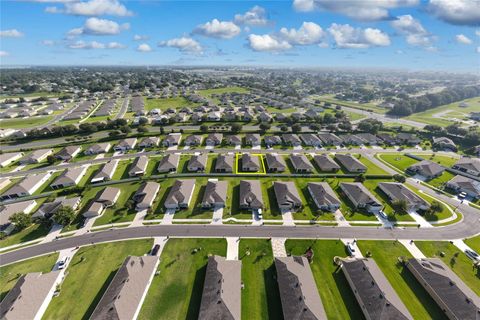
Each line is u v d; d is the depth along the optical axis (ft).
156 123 533.96
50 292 170.19
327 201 261.03
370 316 151.84
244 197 264.31
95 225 235.81
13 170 345.10
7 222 235.61
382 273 179.93
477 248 214.69
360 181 313.53
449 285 167.63
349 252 205.67
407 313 152.56
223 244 213.25
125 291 160.97
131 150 406.21
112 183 304.91
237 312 153.28
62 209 232.94
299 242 216.33
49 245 214.07
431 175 327.26
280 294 165.48
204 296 161.58
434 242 219.82
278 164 341.21
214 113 590.96
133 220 241.96
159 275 184.44
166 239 218.59
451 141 440.45
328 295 170.71
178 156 368.68
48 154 393.09
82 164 360.69
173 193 269.44
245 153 391.45
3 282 182.09
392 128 527.81
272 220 242.17
